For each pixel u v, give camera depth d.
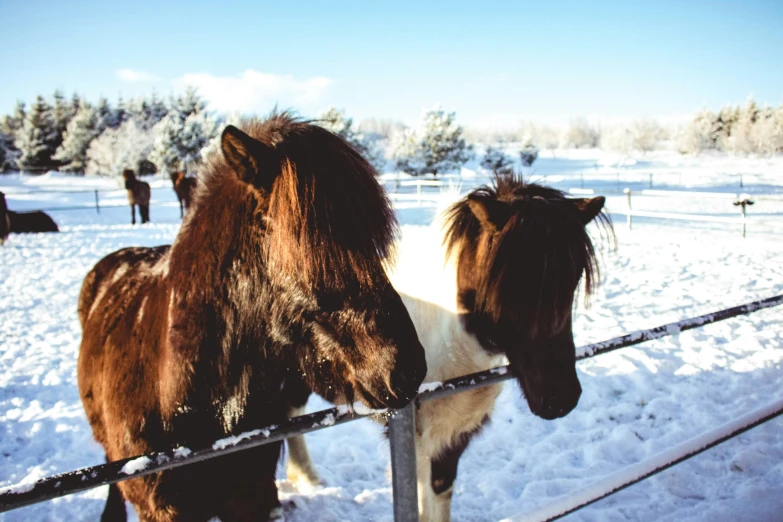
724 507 2.72
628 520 2.85
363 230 1.37
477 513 3.04
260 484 1.80
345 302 1.37
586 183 29.20
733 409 3.91
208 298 1.55
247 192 1.51
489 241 2.17
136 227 16.06
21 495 1.02
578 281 2.07
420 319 2.50
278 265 1.40
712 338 5.23
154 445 1.63
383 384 1.38
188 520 1.67
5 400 4.42
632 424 3.86
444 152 36.62
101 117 52.00
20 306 7.30
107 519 2.64
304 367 1.57
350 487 3.34
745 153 55.78
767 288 6.84
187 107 54.16
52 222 15.22
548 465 3.45
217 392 1.59
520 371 2.10
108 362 1.84
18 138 53.66
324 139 1.45
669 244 10.18
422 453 2.43
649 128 74.62
